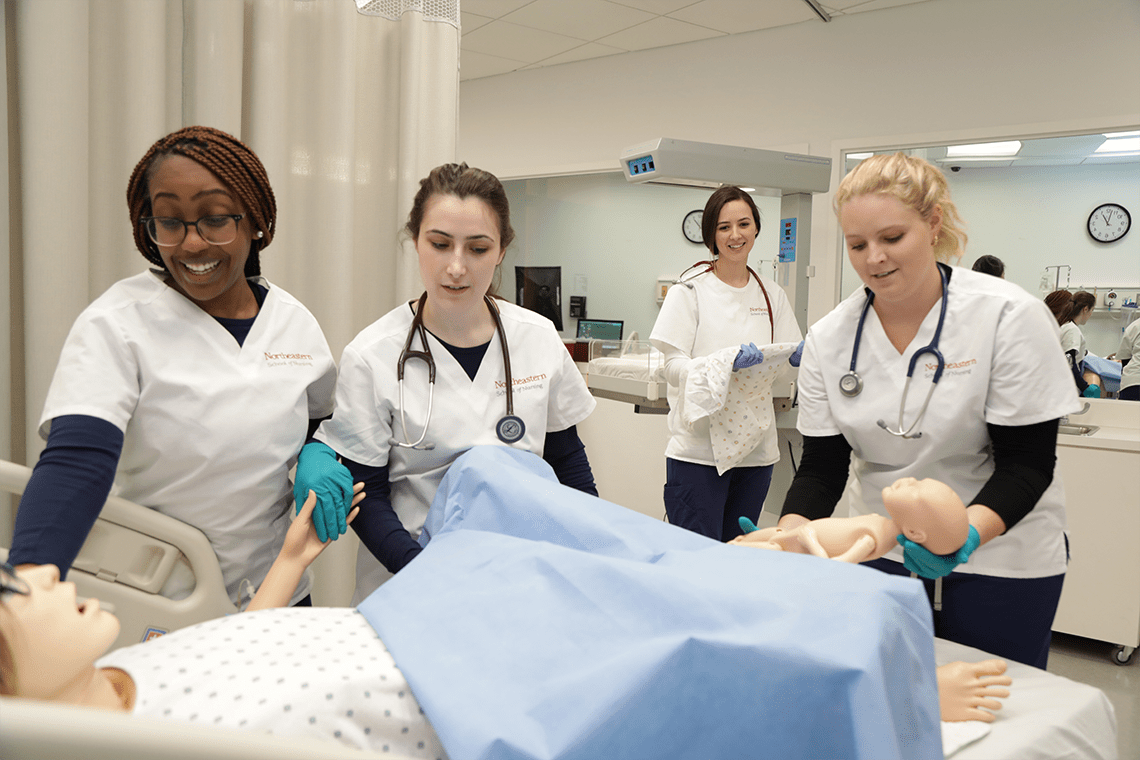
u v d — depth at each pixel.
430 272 1.06
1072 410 1.08
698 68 3.79
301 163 1.74
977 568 1.20
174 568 1.05
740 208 2.25
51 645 0.53
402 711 0.62
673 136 3.89
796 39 3.51
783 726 0.52
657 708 0.53
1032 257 3.09
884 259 1.08
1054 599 1.21
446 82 1.87
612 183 4.51
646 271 4.56
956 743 0.85
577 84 4.15
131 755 0.29
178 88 1.56
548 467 1.06
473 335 1.18
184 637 0.66
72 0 1.35
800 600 0.58
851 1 3.20
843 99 3.41
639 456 3.64
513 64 4.19
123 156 1.47
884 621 0.55
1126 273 2.90
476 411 1.16
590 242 4.57
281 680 0.60
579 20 3.51
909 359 1.21
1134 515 2.40
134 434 0.99
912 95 3.24
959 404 1.16
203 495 1.03
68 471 0.83
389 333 1.16
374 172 1.86
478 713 0.57
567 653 0.60
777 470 2.69
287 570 0.97
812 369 1.33
